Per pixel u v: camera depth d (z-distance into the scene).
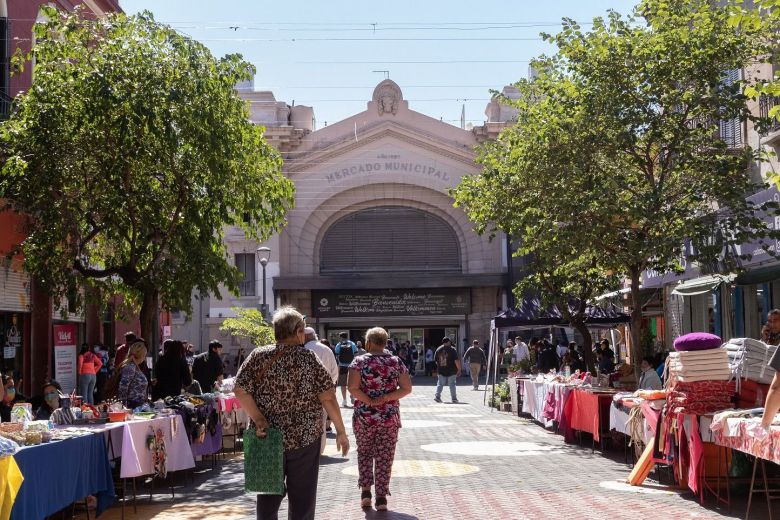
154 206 16.98
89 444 9.70
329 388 7.20
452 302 48.31
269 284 47.72
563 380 18.47
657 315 28.41
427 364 48.56
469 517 9.48
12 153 16.25
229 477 13.31
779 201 16.59
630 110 16.39
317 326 48.56
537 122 17.45
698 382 10.62
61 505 8.80
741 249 18.39
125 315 20.81
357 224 49.47
